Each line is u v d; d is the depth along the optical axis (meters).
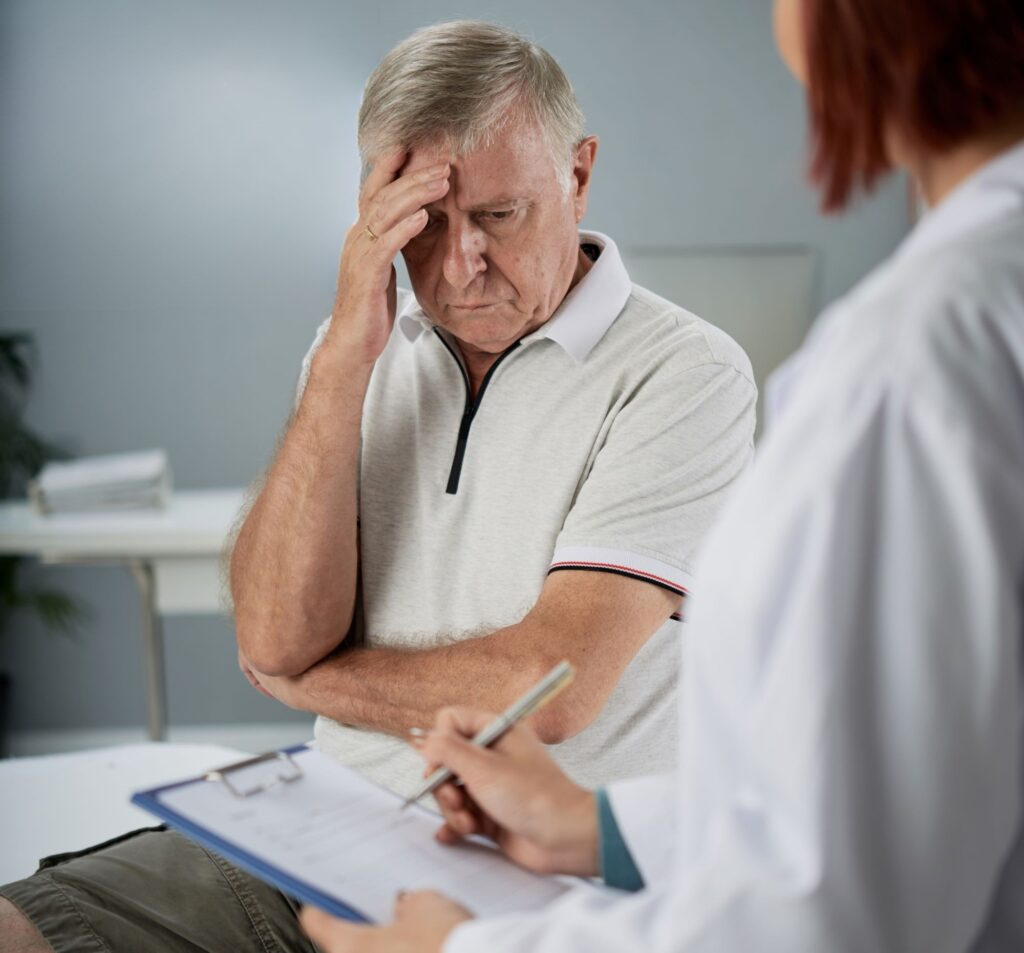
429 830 0.81
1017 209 0.56
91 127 3.69
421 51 1.16
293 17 3.68
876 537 0.52
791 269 3.68
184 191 3.72
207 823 0.78
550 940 0.58
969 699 0.51
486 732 0.79
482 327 1.22
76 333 3.75
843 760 0.51
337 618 1.27
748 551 0.54
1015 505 0.51
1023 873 0.56
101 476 3.03
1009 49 0.55
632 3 3.81
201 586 2.87
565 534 1.18
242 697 3.84
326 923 0.68
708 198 3.89
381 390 1.37
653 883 0.74
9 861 1.38
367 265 1.19
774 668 0.53
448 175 1.14
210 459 3.81
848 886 0.51
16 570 3.68
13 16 3.65
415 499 1.31
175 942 1.12
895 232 3.86
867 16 0.57
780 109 3.84
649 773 1.23
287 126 3.71
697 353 1.22
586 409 1.23
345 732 1.30
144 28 3.67
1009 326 0.53
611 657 1.12
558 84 1.19
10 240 3.73
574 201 1.26
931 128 0.58
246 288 3.77
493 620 1.25
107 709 3.83
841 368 0.54
